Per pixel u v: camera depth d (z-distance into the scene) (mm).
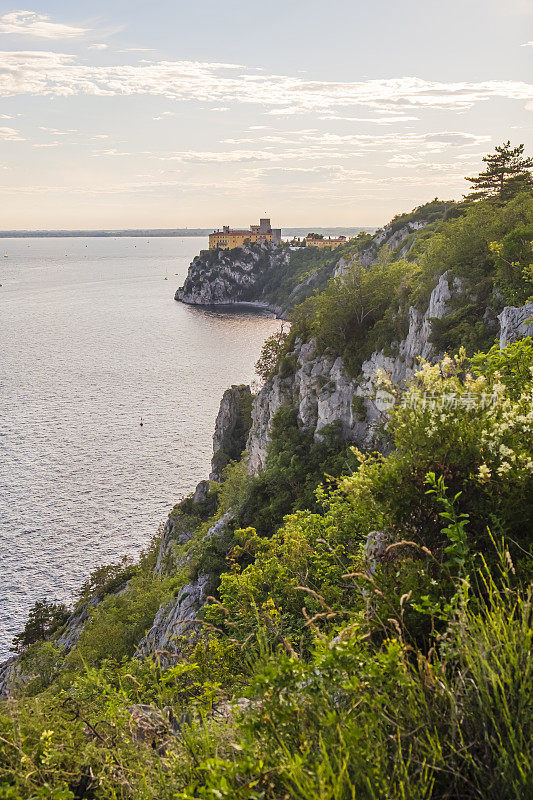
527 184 87875
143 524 88875
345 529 16828
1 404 145750
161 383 168375
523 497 5875
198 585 40969
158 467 109750
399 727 3672
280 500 50531
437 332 38344
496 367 10477
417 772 3398
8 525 87750
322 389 57469
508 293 34094
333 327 59812
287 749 3613
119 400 151250
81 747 4914
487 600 5293
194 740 4398
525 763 3266
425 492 6379
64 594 71875
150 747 5078
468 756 3410
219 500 69000
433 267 44844
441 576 5664
